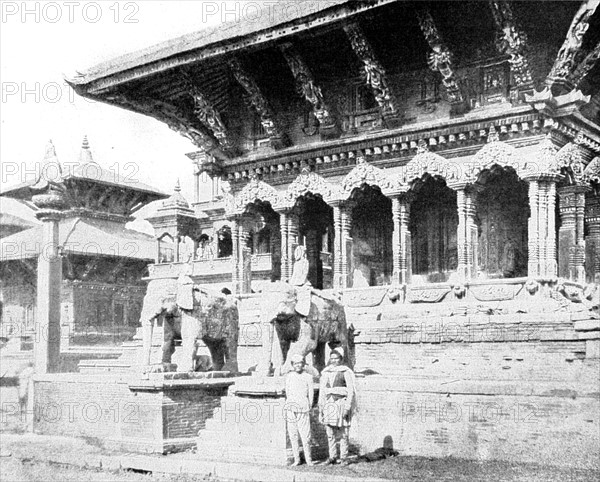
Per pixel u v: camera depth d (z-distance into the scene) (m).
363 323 24.58
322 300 21.06
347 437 18.62
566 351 20.27
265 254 37.97
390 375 22.67
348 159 29.58
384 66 28.77
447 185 26.67
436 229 29.03
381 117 29.02
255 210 33.44
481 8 24.73
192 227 53.56
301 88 29.77
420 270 29.22
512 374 21.16
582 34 23.42
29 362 32.44
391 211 30.39
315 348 20.67
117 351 38.25
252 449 18.66
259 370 19.72
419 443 19.89
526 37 24.77
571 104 24.19
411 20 26.14
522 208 27.08
